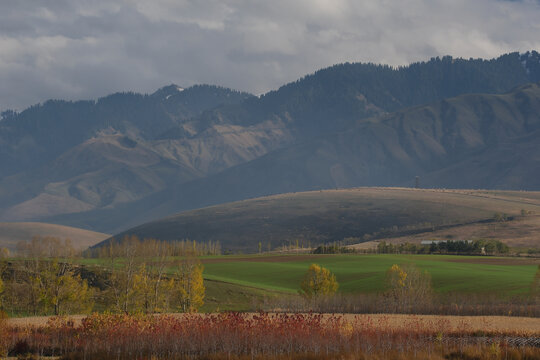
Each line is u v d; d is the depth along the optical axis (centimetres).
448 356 3981
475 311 7919
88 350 4334
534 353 3972
